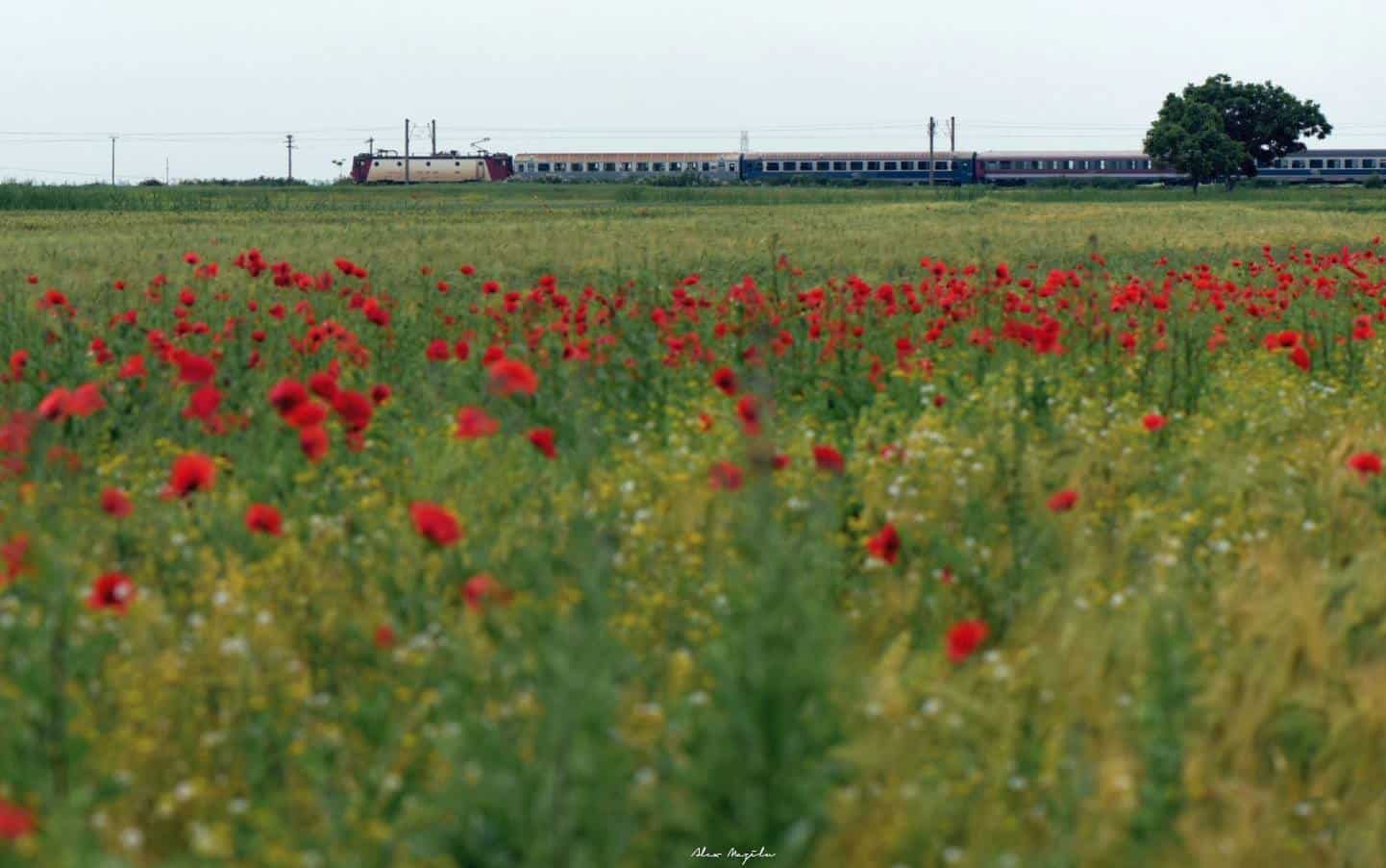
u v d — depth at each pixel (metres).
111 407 18.80
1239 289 39.56
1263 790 9.68
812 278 53.94
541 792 8.16
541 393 19.75
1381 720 10.23
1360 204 191.50
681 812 8.13
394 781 8.77
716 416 19.28
